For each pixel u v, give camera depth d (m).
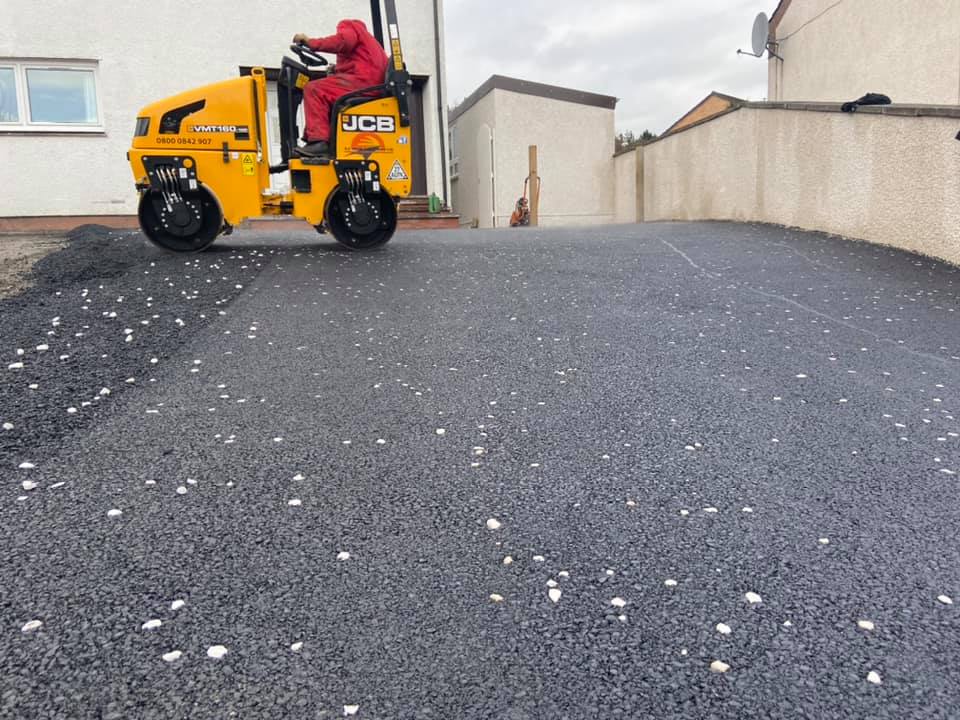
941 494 2.81
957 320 5.36
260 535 2.47
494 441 3.23
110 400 3.60
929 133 7.69
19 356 4.14
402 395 3.75
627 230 10.26
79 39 11.98
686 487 2.84
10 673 1.84
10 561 2.31
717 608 2.12
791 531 2.54
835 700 1.78
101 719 1.70
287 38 12.80
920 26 11.41
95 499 2.69
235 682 1.81
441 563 2.32
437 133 13.71
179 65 12.44
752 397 3.81
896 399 3.82
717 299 5.82
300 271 6.35
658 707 1.75
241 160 7.14
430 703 1.75
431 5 13.34
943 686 1.83
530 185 17.14
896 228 8.28
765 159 11.23
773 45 16.27
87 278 5.87
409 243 8.26
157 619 2.04
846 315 5.45
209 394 3.71
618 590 2.20
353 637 1.98
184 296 5.40
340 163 7.25
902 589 2.22
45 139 11.99
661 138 15.65
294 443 3.18
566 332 4.89
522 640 1.97
